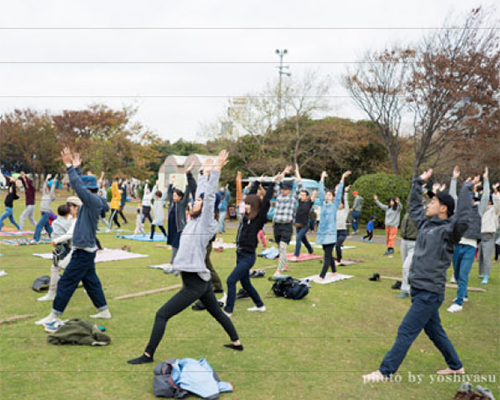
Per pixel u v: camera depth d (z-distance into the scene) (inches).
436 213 177.3
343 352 197.5
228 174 964.0
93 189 229.1
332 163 1013.8
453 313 269.6
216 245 512.4
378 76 853.2
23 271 345.7
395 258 486.0
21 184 613.6
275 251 472.1
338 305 277.6
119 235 597.9
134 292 294.7
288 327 230.7
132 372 167.9
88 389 153.1
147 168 968.3
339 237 426.6
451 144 881.5
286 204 355.6
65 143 1360.7
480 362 190.2
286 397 152.6
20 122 1449.3
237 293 289.1
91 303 265.0
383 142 922.1
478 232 278.5
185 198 345.4
